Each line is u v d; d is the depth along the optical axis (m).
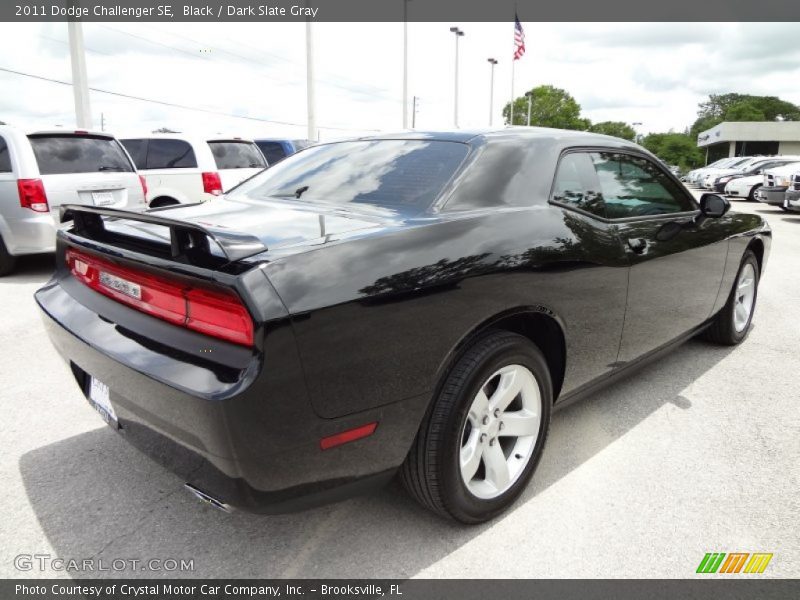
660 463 2.78
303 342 1.66
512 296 2.18
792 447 2.94
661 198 3.30
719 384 3.71
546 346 2.58
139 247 1.98
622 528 2.30
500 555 2.15
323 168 2.81
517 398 2.41
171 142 8.89
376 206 2.33
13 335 4.61
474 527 2.30
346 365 1.75
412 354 1.90
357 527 2.29
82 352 2.06
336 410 1.76
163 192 8.70
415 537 2.24
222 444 1.63
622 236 2.78
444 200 2.25
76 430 3.04
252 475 1.67
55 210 6.49
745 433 3.07
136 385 1.83
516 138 2.60
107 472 2.64
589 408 3.35
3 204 6.42
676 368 3.98
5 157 6.39
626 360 3.01
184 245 1.80
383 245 1.91
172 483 2.56
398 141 2.77
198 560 2.10
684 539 2.24
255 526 2.29
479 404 2.20
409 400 1.92
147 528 2.27
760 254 4.49
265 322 1.59
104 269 2.13
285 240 1.86
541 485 2.59
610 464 2.77
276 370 1.62
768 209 17.05
